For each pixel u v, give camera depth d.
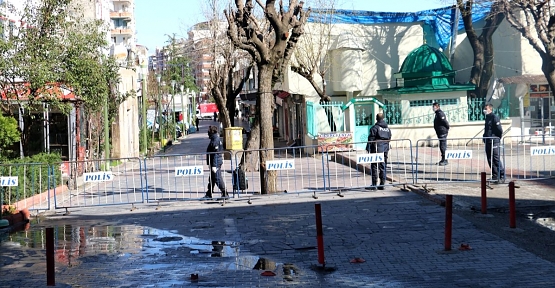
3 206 14.71
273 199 16.27
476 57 35.56
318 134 31.58
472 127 32.38
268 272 9.09
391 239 11.20
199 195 17.92
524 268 8.95
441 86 33.16
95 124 29.36
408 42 38.09
